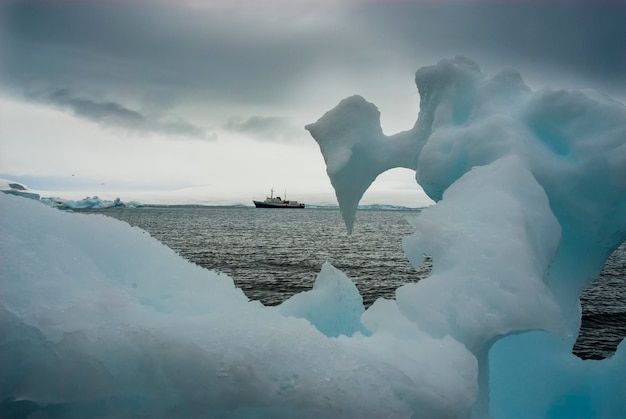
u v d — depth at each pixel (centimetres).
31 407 257
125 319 262
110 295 275
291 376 252
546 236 393
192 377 246
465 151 490
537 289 327
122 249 359
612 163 454
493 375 518
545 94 502
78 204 9700
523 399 502
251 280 3062
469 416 311
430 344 316
